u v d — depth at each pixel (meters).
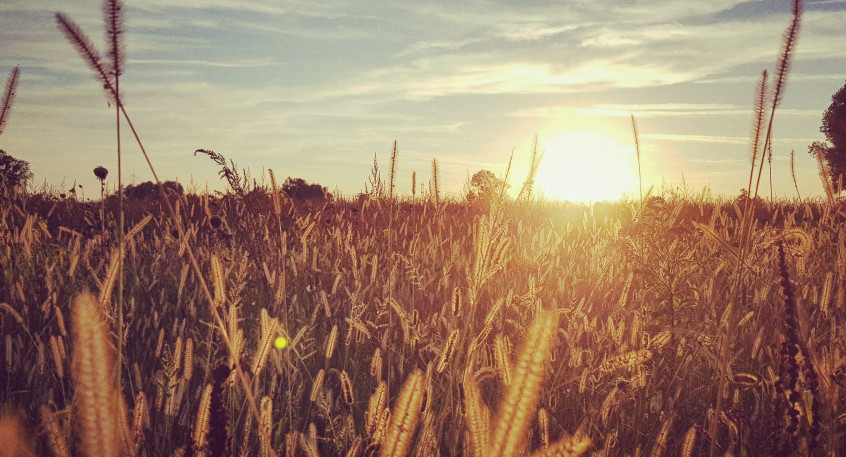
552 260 6.40
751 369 3.56
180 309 5.10
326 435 2.72
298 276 5.98
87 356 0.47
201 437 1.30
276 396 3.19
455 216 8.03
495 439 0.57
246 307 5.18
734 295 1.98
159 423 2.81
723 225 5.38
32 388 3.28
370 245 7.27
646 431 2.98
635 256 4.51
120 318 1.14
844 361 2.46
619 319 4.30
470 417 0.68
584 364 3.43
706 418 2.87
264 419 2.15
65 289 5.03
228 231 6.73
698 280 4.77
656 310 4.31
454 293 2.23
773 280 4.06
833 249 5.64
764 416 3.05
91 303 0.48
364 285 5.43
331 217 9.05
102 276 5.05
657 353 3.40
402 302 4.91
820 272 5.19
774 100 1.96
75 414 2.24
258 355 1.79
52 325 4.22
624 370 3.00
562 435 2.58
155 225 8.87
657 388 3.27
